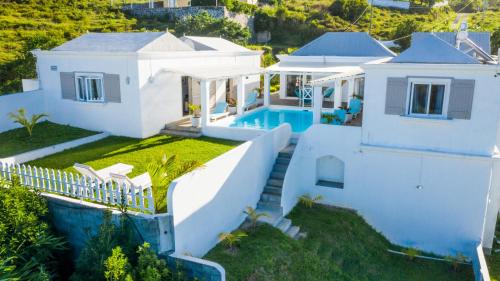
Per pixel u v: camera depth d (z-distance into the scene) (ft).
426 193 67.82
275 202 67.51
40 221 49.62
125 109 89.97
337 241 63.87
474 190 64.69
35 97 98.63
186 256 44.75
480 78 60.59
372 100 68.18
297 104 122.72
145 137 90.02
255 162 65.67
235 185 59.31
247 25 265.34
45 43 147.43
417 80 64.18
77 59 92.99
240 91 107.14
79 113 96.68
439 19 296.10
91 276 42.16
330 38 135.03
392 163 69.15
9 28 216.95
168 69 93.04
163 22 267.39
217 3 268.82
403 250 69.21
